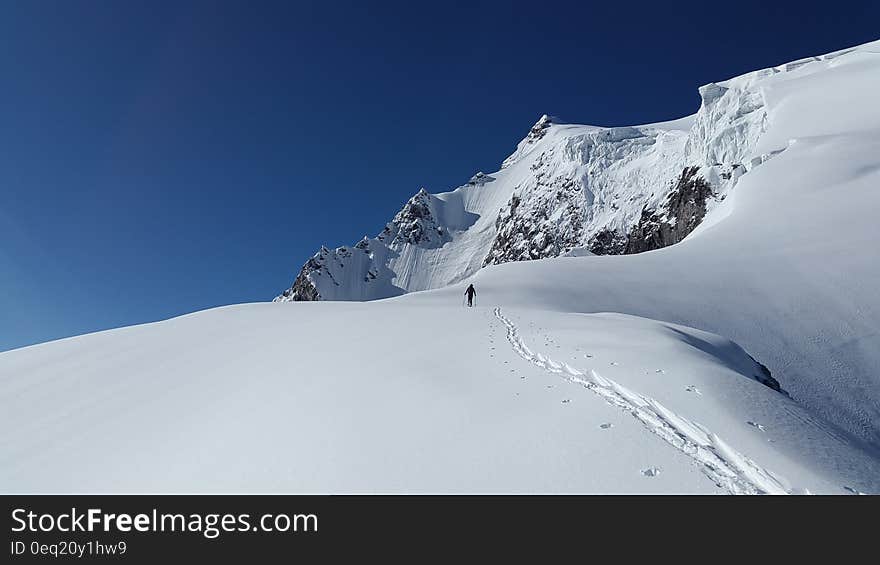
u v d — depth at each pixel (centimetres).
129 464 1063
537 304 3638
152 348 2308
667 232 13200
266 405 1301
